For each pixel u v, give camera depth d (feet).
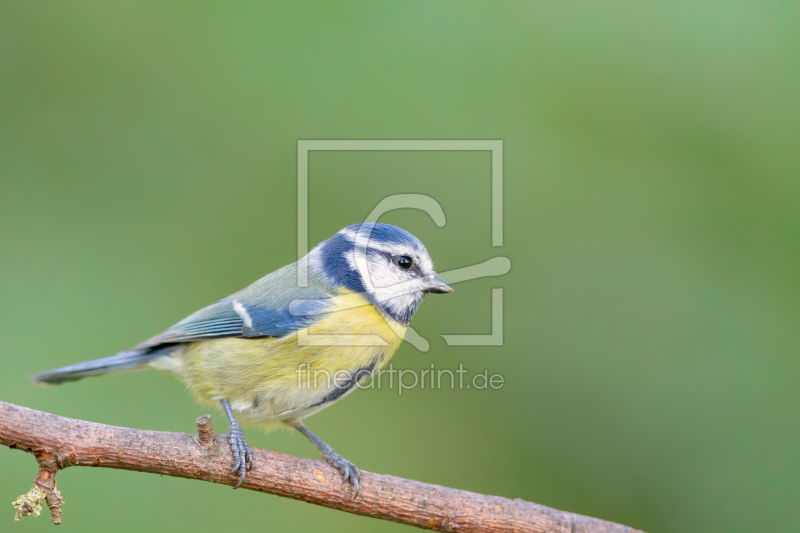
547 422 35.14
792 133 37.32
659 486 33.63
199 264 37.22
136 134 38.45
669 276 36.27
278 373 25.30
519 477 34.60
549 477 34.50
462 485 34.71
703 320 35.37
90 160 37.99
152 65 39.19
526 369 35.91
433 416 35.68
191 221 37.78
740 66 38.34
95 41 39.06
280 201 38.29
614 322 36.11
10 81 38.27
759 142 37.45
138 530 32.24
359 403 36.01
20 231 36.40
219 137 38.65
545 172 38.09
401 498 22.41
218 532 33.30
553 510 22.38
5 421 20.04
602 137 38.52
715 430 33.55
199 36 39.65
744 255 36.22
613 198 37.76
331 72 39.32
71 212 37.04
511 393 35.70
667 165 37.99
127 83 38.96
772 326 34.55
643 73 38.91
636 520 33.42
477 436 35.29
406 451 35.27
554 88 39.11
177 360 27.32
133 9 39.45
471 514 22.25
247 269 37.35
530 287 36.86
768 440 32.86
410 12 39.99
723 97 38.22
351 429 35.68
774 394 33.50
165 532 32.53
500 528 22.13
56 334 34.50
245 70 39.34
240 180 38.29
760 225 36.63
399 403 35.86
